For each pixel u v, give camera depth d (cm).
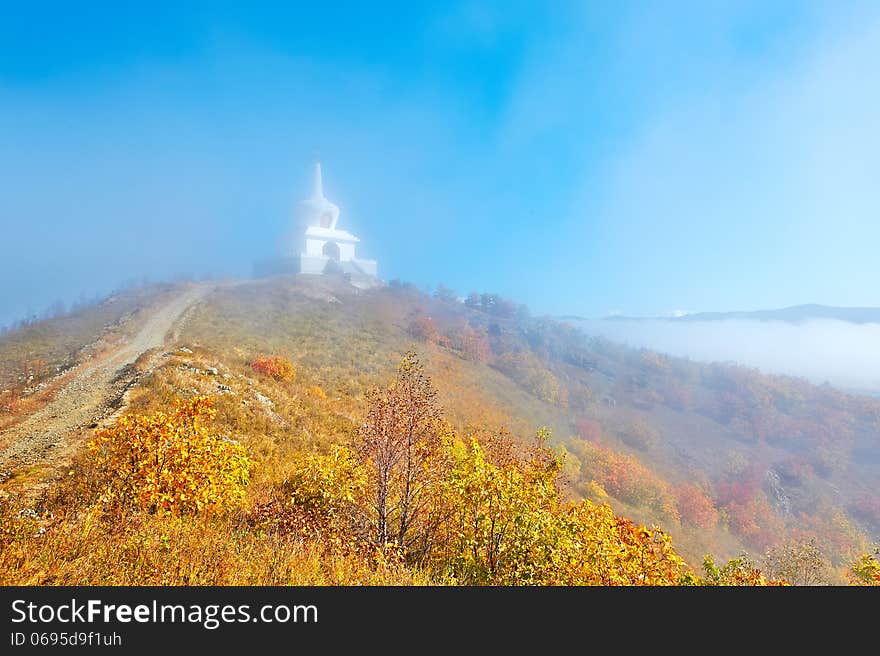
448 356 7338
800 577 1625
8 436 1802
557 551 868
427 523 1129
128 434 987
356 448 1188
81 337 4134
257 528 1012
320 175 10712
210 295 6725
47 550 635
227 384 2600
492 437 1359
